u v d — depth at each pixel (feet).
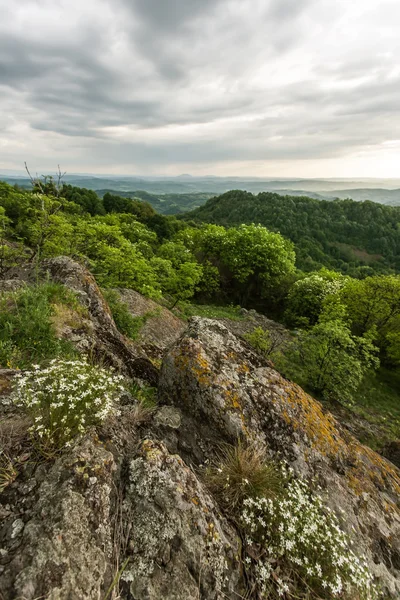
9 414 9.91
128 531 8.07
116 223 99.04
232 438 13.52
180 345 16.76
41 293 18.63
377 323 89.30
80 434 9.70
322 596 9.13
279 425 14.66
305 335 62.08
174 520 8.44
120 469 9.65
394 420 58.08
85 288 25.38
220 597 7.84
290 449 14.06
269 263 114.11
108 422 11.37
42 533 6.88
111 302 35.12
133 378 17.53
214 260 132.26
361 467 15.62
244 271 116.16
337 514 12.32
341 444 16.08
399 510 14.42
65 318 18.38
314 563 9.67
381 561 11.60
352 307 90.58
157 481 9.09
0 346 13.14
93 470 8.59
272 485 11.24
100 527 7.66
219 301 121.60
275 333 90.84
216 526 9.16
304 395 17.74
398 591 10.82
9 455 8.65
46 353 14.28
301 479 13.01
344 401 57.62
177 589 7.34
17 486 7.93
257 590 8.64
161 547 7.93
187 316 81.56
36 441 9.09
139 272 61.82
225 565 8.43
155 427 13.05
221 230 138.31
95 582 6.68
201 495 9.73
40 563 6.34
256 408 14.82
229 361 16.84
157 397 16.08
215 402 14.24
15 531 6.91
